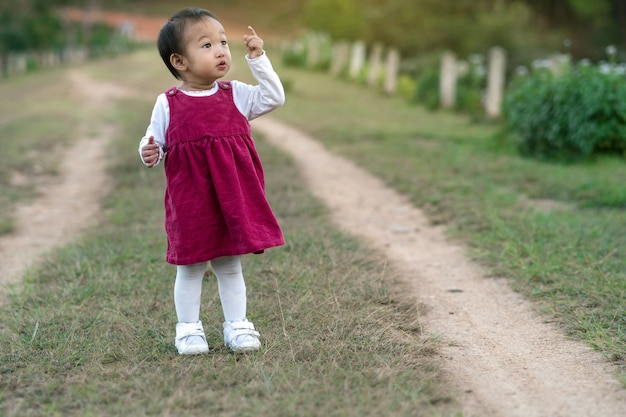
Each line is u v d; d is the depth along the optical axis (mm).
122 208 6469
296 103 14938
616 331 3477
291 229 5438
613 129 8250
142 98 16766
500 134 9672
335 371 2967
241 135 3125
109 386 2904
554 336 3523
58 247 5402
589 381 2992
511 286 4254
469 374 3082
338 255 4781
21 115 14484
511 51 24062
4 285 4527
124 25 47969
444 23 26031
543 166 8055
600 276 4199
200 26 3057
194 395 2785
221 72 3098
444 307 3990
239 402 2719
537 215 5660
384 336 3428
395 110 14406
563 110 8375
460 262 4844
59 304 4016
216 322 3658
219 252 3096
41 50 41156
